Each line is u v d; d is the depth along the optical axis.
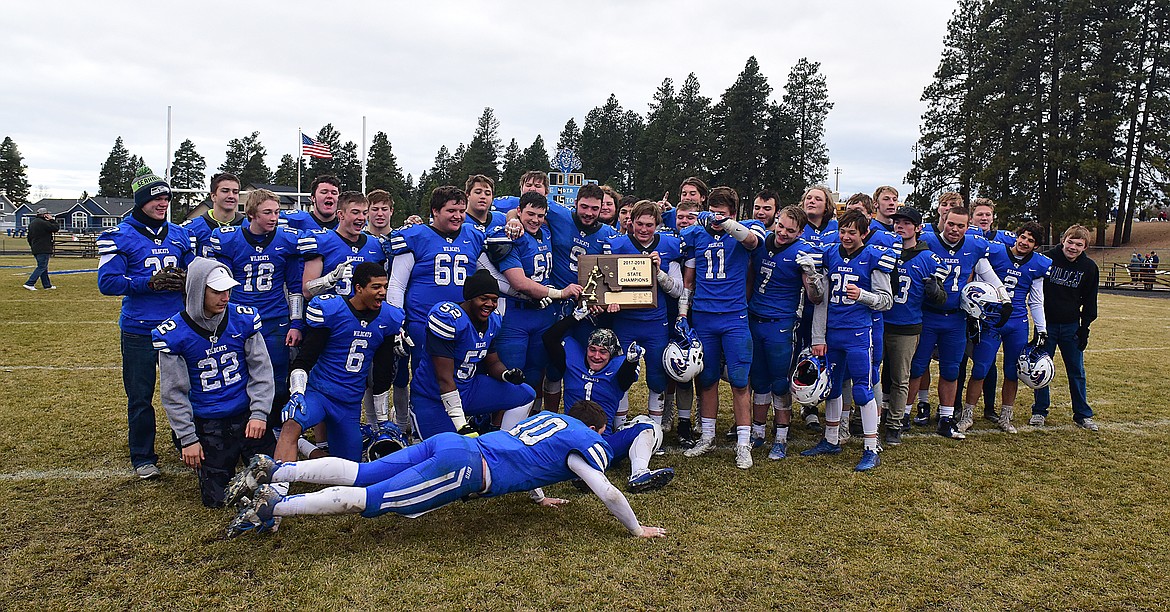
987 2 43.22
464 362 5.00
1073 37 39.50
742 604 3.50
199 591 3.50
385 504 3.85
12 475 4.99
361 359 4.81
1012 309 6.62
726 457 5.89
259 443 4.91
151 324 4.97
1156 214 67.25
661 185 59.00
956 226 6.34
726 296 5.77
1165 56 39.97
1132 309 19.22
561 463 4.31
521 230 5.56
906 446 6.30
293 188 68.88
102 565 3.74
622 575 3.75
